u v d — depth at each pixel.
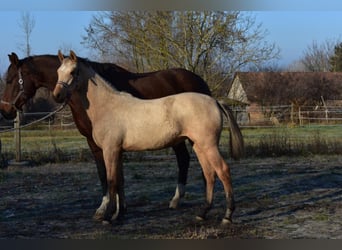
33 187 7.80
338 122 21.39
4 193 7.29
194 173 9.09
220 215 5.54
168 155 11.67
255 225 5.07
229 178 4.92
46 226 5.16
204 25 14.27
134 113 4.96
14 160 10.67
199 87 6.44
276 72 28.61
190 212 5.75
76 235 4.76
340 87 28.28
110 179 4.99
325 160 10.97
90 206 6.21
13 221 5.42
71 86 4.96
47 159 10.97
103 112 5.05
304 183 7.84
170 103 4.89
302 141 12.98
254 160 11.13
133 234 4.74
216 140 4.86
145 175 8.89
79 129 5.44
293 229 4.91
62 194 7.13
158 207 6.06
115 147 4.98
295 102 24.97
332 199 6.50
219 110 4.93
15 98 5.68
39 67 5.66
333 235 4.66
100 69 5.72
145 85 5.97
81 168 10.06
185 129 4.88
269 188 7.39
